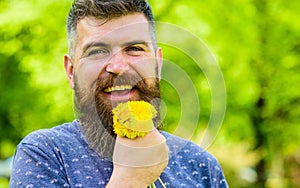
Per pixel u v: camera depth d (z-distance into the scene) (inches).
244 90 216.1
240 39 208.7
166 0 202.4
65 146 62.1
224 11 205.0
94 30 58.9
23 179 59.2
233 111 222.4
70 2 210.7
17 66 243.8
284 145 236.7
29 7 212.5
